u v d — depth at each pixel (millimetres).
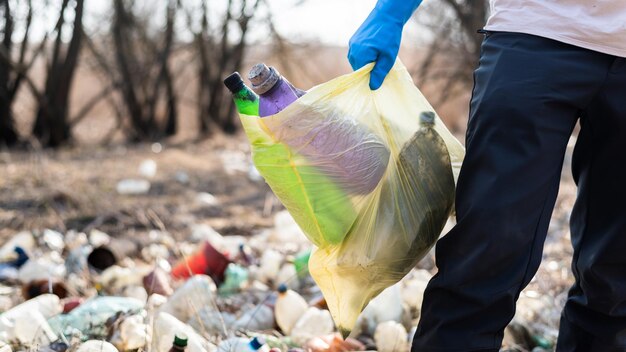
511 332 2900
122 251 4250
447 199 2143
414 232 2100
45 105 11180
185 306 2949
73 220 5516
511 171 1883
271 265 3824
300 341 2830
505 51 1959
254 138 1940
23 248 4035
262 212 6250
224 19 13422
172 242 4289
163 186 7426
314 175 1965
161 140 12727
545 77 1907
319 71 15820
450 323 1961
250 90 1980
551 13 1943
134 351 2590
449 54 12688
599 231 2098
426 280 3414
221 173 8492
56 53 11172
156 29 13188
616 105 1949
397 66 2152
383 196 2088
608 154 2020
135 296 3260
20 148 10891
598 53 1925
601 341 2193
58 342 2572
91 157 9820
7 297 3490
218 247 3957
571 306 2270
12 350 2582
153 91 13141
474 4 11344
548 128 1904
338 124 1952
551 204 1961
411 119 2131
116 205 5957
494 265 1910
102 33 12734
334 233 2047
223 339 2711
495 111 1909
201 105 13852
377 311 2951
